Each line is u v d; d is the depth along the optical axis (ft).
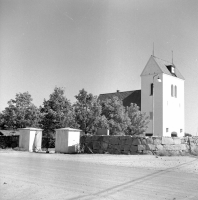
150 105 183.62
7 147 87.30
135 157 55.93
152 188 27.48
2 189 26.91
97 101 95.45
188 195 24.90
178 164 46.01
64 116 89.61
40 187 27.66
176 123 187.62
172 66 191.93
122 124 98.32
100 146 67.72
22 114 106.22
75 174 34.78
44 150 79.25
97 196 24.43
